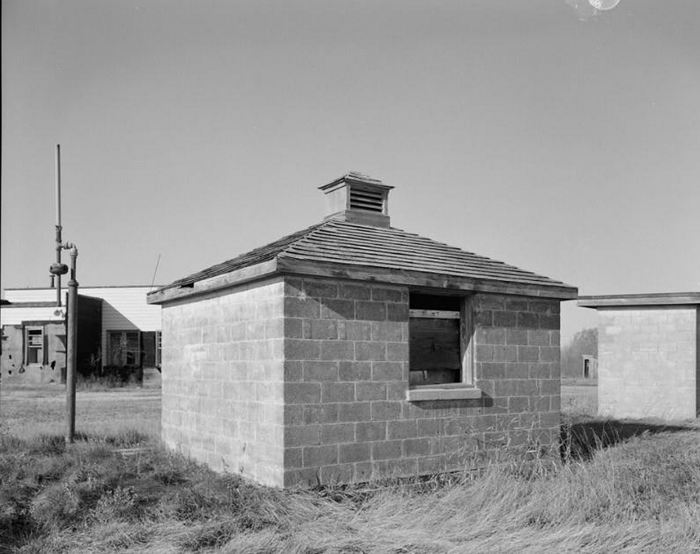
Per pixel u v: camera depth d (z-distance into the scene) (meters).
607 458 11.42
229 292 10.37
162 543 7.43
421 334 10.38
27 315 33.59
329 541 7.44
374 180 11.85
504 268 11.45
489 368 10.72
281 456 8.78
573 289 11.56
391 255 10.15
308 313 9.06
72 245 13.36
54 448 12.20
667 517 8.37
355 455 9.28
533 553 7.23
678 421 18.33
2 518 7.88
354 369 9.38
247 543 7.27
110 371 34.25
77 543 7.45
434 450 10.01
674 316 19.95
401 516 8.26
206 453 10.90
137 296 35.75
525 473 10.33
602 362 20.94
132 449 12.53
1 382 33.00
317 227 10.98
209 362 10.93
